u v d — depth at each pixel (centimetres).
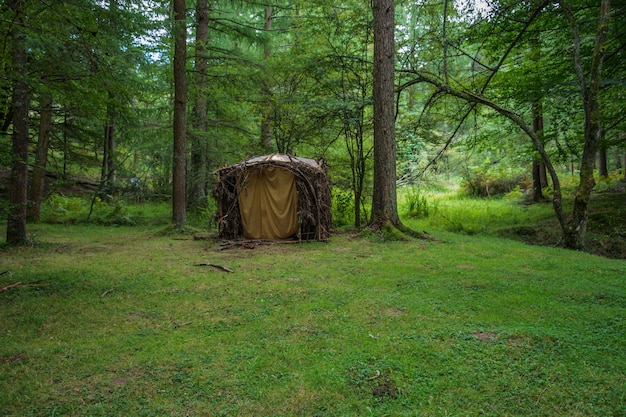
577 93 975
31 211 1339
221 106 1512
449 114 1271
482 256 705
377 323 378
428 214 1388
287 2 1488
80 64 655
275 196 997
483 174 2011
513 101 1282
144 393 258
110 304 449
